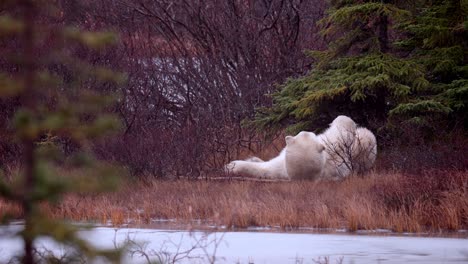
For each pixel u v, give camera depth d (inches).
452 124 2645.2
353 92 2618.1
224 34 3538.4
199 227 1712.6
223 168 2491.4
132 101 2960.1
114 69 2780.5
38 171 622.2
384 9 2593.5
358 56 2694.4
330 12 2758.4
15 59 611.8
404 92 2551.7
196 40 3560.5
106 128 633.0
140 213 1881.2
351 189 2074.3
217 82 3410.4
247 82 3383.4
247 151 2923.2
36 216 628.7
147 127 2802.7
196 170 2440.9
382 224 1731.1
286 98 2787.9
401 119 2598.4
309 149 2293.3
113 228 1684.3
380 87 2628.0
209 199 1966.0
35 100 613.0
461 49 2657.5
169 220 1830.7
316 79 2765.7
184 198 2003.0
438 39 2655.0
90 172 630.5
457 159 2265.0
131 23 3508.9
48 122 608.4
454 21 2674.7
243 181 2310.5
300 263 1269.7
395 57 2650.1
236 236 1584.6
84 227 647.1
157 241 1496.1
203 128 2805.1
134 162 2348.7
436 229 1721.2
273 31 3597.4
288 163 2316.7
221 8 3614.7
